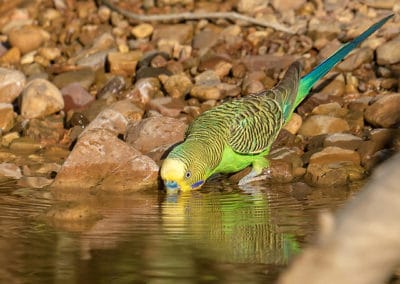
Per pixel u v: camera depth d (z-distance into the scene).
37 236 8.50
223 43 17.00
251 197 10.66
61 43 18.08
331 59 13.62
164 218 9.40
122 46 17.02
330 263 3.36
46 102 14.52
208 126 11.46
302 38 16.62
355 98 14.50
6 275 7.13
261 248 7.98
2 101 15.02
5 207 9.95
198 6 18.94
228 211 9.79
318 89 14.63
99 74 16.30
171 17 18.28
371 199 3.36
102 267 7.33
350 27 16.70
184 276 7.08
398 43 15.20
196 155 10.97
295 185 11.38
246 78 15.13
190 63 16.16
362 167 11.87
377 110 13.36
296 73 12.97
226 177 12.02
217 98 14.59
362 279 3.35
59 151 13.40
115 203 10.34
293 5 18.25
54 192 10.96
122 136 13.36
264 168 11.78
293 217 9.37
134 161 11.41
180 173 10.80
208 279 6.99
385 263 3.34
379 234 3.32
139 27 17.69
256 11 18.31
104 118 13.42
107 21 18.89
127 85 15.80
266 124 11.87
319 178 11.34
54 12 19.34
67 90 15.14
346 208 3.44
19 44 17.45
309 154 12.39
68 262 7.51
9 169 12.07
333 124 13.34
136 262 7.50
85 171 11.42
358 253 3.34
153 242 8.23
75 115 14.12
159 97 14.94
